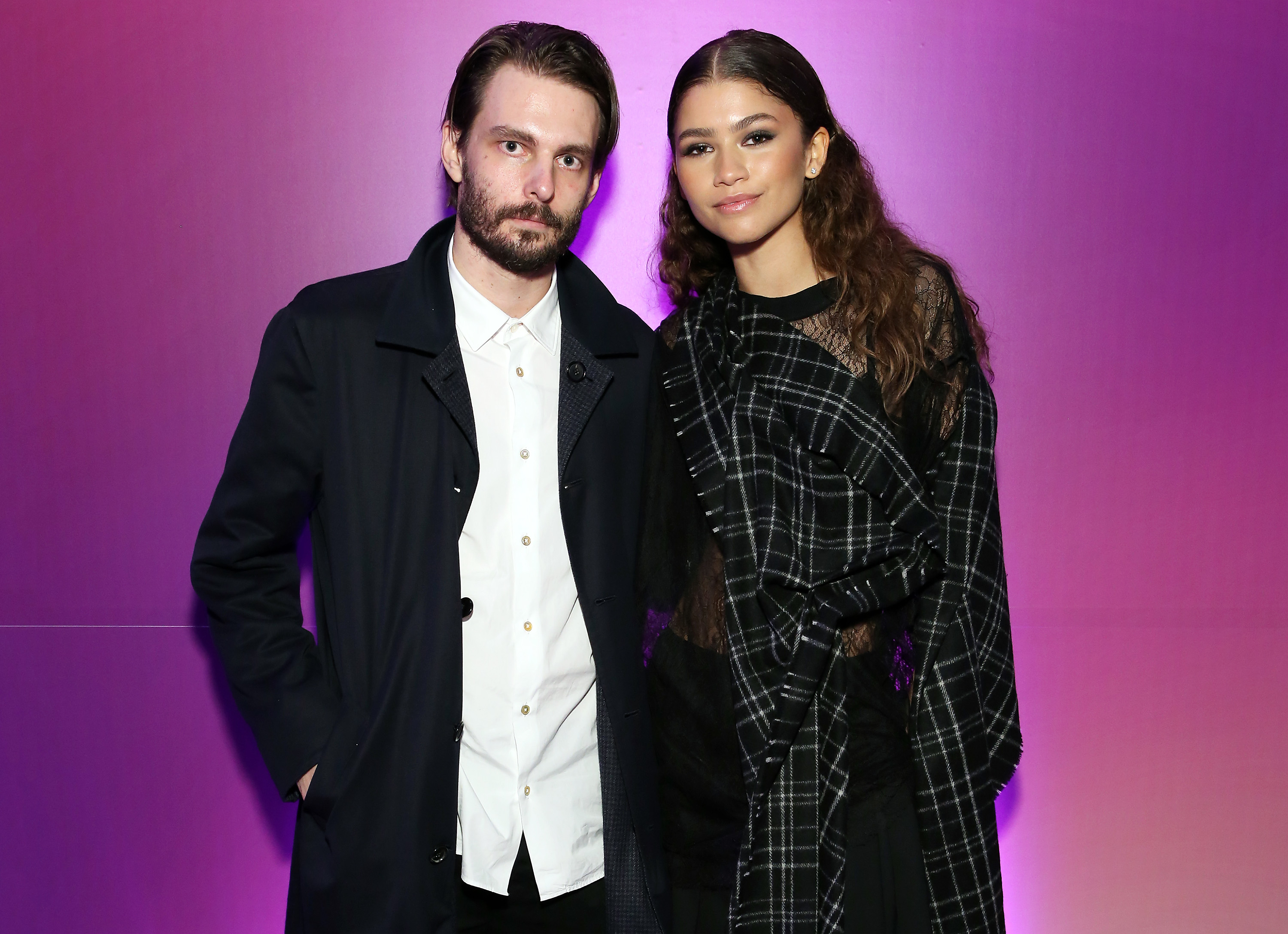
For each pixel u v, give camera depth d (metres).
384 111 1.81
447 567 1.31
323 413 1.35
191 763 1.90
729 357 1.51
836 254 1.49
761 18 1.83
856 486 1.44
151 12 1.78
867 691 1.43
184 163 1.81
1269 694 1.97
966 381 1.48
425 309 1.37
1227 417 1.94
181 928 1.92
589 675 1.41
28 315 1.82
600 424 1.46
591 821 1.41
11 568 1.86
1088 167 1.89
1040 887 2.00
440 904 1.29
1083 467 1.94
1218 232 1.91
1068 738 1.98
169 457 1.85
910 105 1.86
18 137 1.79
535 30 1.35
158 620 1.87
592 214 1.86
